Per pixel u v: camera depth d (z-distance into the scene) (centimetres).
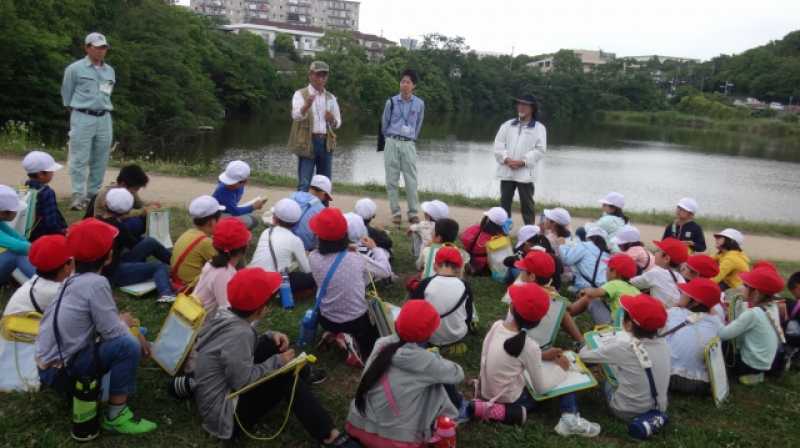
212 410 340
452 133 5119
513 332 390
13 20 2466
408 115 857
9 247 476
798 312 511
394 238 799
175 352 385
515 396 391
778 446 392
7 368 369
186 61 4216
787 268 870
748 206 2256
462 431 379
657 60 14888
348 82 6719
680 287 458
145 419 362
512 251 660
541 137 823
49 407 360
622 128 7562
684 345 443
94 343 343
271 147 3297
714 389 430
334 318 441
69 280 345
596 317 528
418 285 461
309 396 341
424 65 8250
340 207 999
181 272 502
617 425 399
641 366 391
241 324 342
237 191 645
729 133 7262
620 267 510
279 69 6762
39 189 551
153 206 624
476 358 482
